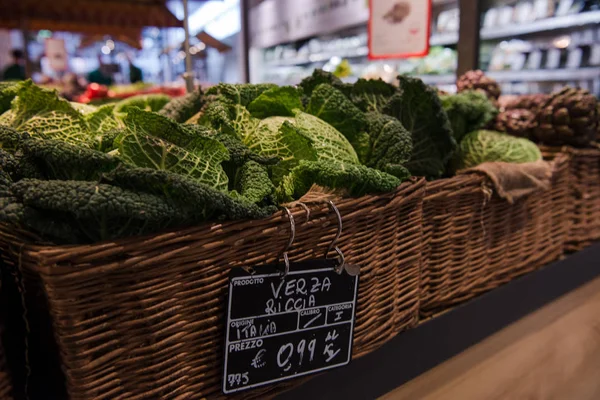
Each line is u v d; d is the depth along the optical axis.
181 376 0.90
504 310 1.57
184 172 0.91
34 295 0.88
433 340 1.35
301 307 0.99
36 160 0.88
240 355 0.94
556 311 1.70
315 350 1.03
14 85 1.50
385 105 1.48
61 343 0.77
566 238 1.87
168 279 0.83
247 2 4.05
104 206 0.73
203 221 0.88
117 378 0.83
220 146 0.97
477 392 1.26
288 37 5.49
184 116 1.47
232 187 1.06
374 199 1.07
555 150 1.84
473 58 2.66
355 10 4.39
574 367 1.40
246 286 0.91
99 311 0.79
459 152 1.78
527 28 3.32
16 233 0.81
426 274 1.36
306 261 0.97
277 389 1.04
